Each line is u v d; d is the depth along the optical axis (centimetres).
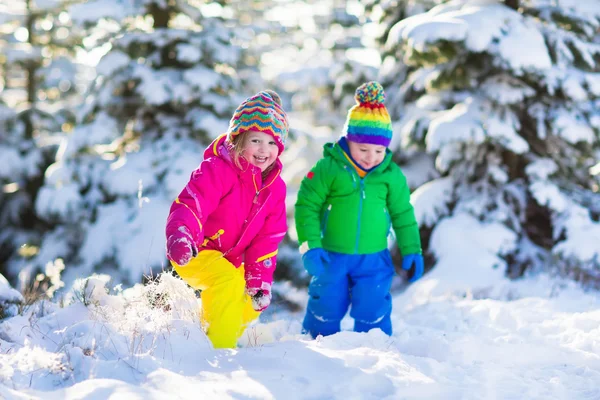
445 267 866
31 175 1809
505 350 365
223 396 248
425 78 998
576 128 878
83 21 1305
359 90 441
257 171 358
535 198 920
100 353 289
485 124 896
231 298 347
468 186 978
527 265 886
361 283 441
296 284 1316
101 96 1348
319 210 444
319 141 1576
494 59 856
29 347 293
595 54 905
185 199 338
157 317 338
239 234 362
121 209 1277
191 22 1409
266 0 2289
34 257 1598
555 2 890
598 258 811
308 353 307
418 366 314
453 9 911
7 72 2147
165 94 1280
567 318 439
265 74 1967
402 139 1027
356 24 2205
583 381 310
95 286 390
